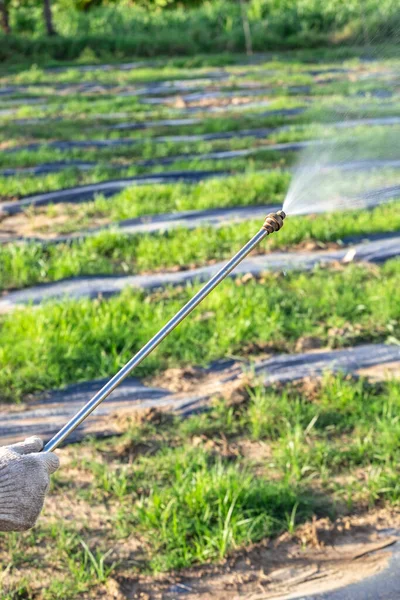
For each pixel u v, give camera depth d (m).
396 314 7.81
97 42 36.47
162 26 39.38
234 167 13.82
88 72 30.28
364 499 5.33
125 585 4.63
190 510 5.08
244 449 5.90
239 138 16.25
